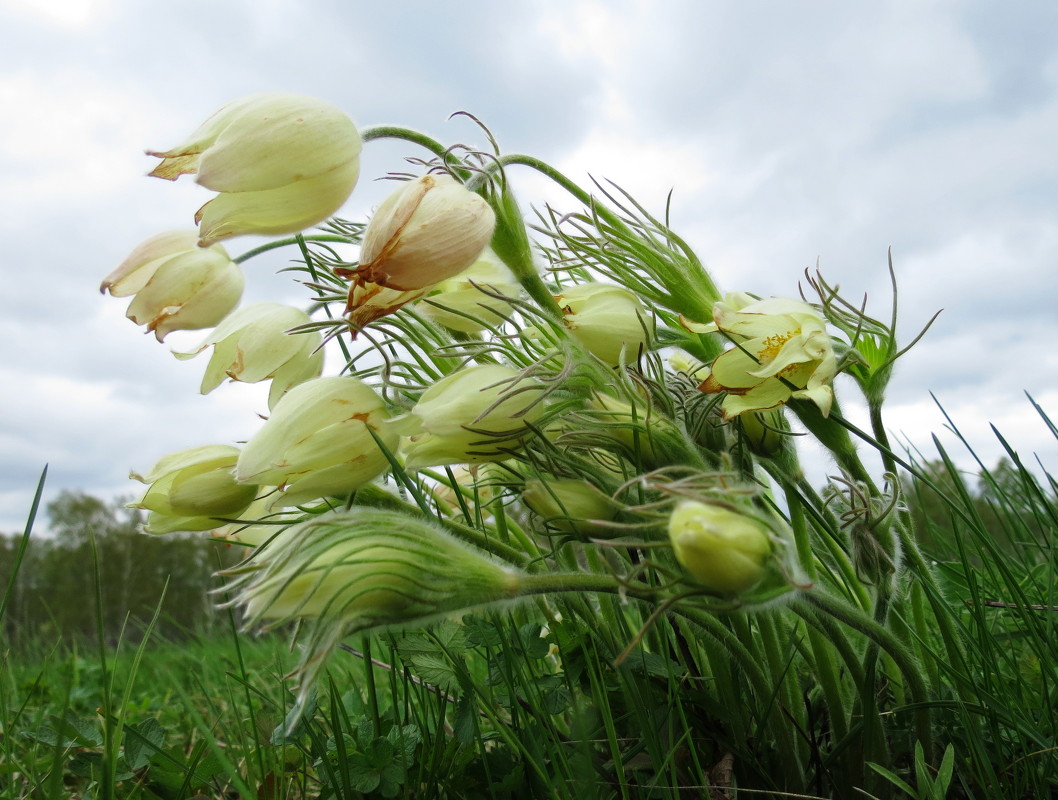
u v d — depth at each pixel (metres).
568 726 0.22
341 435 0.17
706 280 0.22
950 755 0.17
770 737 0.21
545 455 0.18
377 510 0.15
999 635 0.25
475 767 0.20
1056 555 0.24
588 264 0.23
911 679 0.17
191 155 0.19
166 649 0.48
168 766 0.20
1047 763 0.18
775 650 0.20
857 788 0.17
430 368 0.22
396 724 0.19
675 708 0.20
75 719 0.21
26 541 0.17
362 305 0.17
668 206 0.22
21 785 0.23
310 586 0.14
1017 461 0.24
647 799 0.18
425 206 0.16
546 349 0.20
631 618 0.27
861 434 0.19
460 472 0.27
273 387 0.21
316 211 0.19
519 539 0.24
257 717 0.22
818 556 0.24
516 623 0.22
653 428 0.17
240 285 0.22
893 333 0.20
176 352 0.22
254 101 0.18
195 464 0.19
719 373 0.19
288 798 0.22
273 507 0.18
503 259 0.19
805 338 0.18
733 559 0.12
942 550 0.30
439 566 0.15
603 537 0.17
